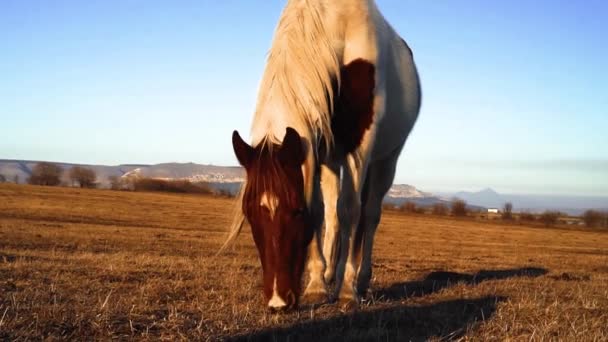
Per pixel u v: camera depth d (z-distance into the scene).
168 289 6.43
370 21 5.62
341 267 5.64
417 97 7.25
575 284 9.09
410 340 4.38
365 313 5.24
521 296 6.89
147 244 14.59
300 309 5.25
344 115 5.42
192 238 17.88
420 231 35.59
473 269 12.20
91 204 39.62
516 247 26.05
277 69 4.91
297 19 5.13
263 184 4.38
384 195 7.26
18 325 4.23
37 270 7.68
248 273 8.56
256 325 4.66
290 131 4.40
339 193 5.66
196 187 88.88
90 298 5.59
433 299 6.58
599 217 68.19
